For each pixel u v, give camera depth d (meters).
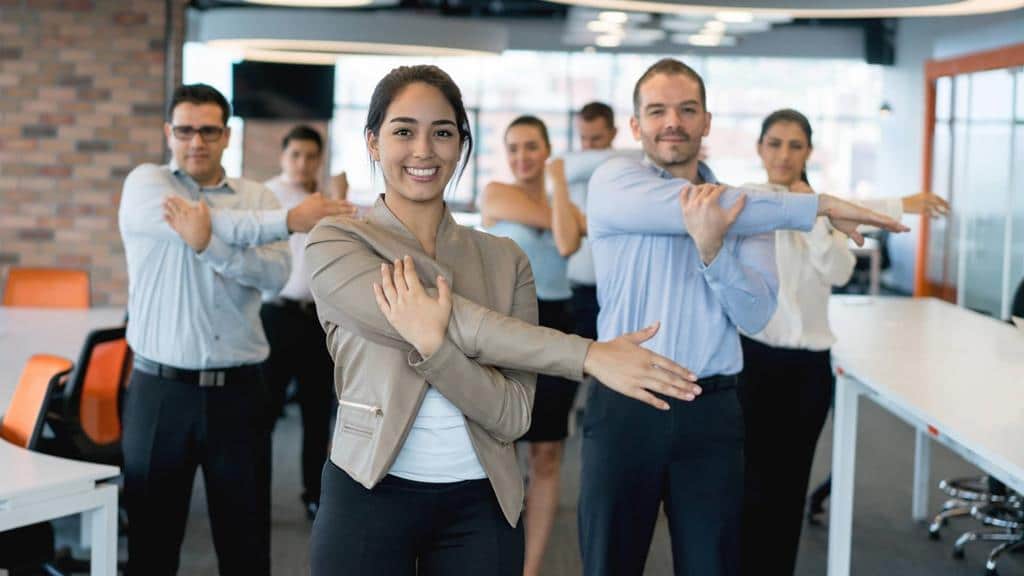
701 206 3.09
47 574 4.41
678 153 3.42
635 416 3.35
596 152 6.29
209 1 13.26
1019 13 11.66
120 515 5.64
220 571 4.17
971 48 13.11
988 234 12.62
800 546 5.69
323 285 2.43
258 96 14.34
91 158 9.84
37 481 3.38
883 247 16.25
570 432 4.84
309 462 5.92
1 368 5.32
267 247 4.14
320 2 9.38
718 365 3.39
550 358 2.34
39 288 7.41
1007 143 12.07
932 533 5.87
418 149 2.42
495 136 19.06
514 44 17.92
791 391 4.45
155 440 4.01
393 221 2.48
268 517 4.18
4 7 9.67
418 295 2.33
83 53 9.77
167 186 4.12
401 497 2.47
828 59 17.42
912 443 8.05
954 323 6.29
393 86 2.44
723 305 3.31
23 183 9.82
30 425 4.06
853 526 6.06
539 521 4.77
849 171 18.97
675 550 3.41
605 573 3.41
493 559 2.50
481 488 2.50
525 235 5.47
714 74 19.17
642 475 3.36
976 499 6.22
